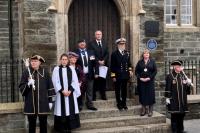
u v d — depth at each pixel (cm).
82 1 901
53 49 838
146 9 909
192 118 966
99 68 840
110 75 920
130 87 905
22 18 837
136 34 902
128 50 911
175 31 1101
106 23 921
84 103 855
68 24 889
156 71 834
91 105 833
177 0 1120
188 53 1116
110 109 842
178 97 788
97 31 838
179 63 791
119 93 841
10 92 925
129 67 841
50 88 724
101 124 802
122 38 842
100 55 835
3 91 923
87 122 794
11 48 921
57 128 759
